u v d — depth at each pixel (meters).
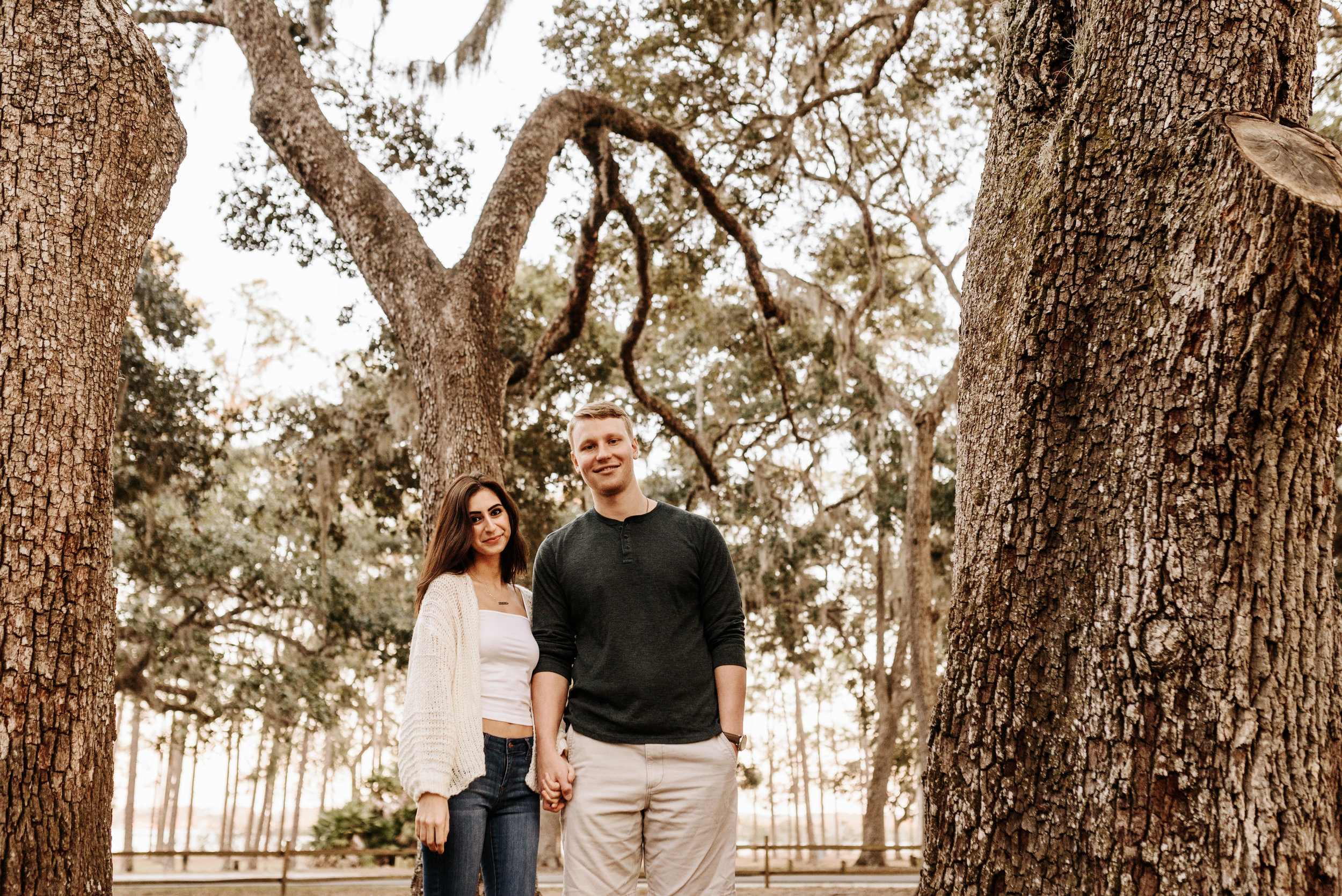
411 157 10.80
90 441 2.62
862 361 16.81
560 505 16.66
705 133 11.95
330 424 13.95
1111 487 2.21
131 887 10.56
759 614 20.30
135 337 13.55
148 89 2.93
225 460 15.23
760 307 11.75
